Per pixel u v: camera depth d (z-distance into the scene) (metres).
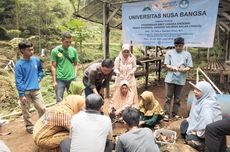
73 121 3.10
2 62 12.37
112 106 5.23
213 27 5.84
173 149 3.53
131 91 5.20
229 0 6.68
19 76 4.71
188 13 6.18
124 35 7.62
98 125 3.05
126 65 5.54
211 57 10.92
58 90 5.26
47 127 3.72
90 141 2.97
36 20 17.33
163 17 6.66
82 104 3.78
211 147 3.36
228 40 10.30
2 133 5.20
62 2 19.16
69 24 13.98
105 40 8.09
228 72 6.77
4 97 7.75
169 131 4.09
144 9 7.02
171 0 6.43
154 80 10.09
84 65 13.66
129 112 2.99
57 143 3.67
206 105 3.74
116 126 5.06
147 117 4.92
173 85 5.38
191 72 9.60
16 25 17.48
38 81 4.94
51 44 17.02
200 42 6.10
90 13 8.66
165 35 6.73
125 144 2.86
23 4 16.80
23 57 4.74
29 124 5.14
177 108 5.52
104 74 4.53
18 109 7.22
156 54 10.55
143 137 2.87
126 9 7.43
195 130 3.88
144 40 7.21
